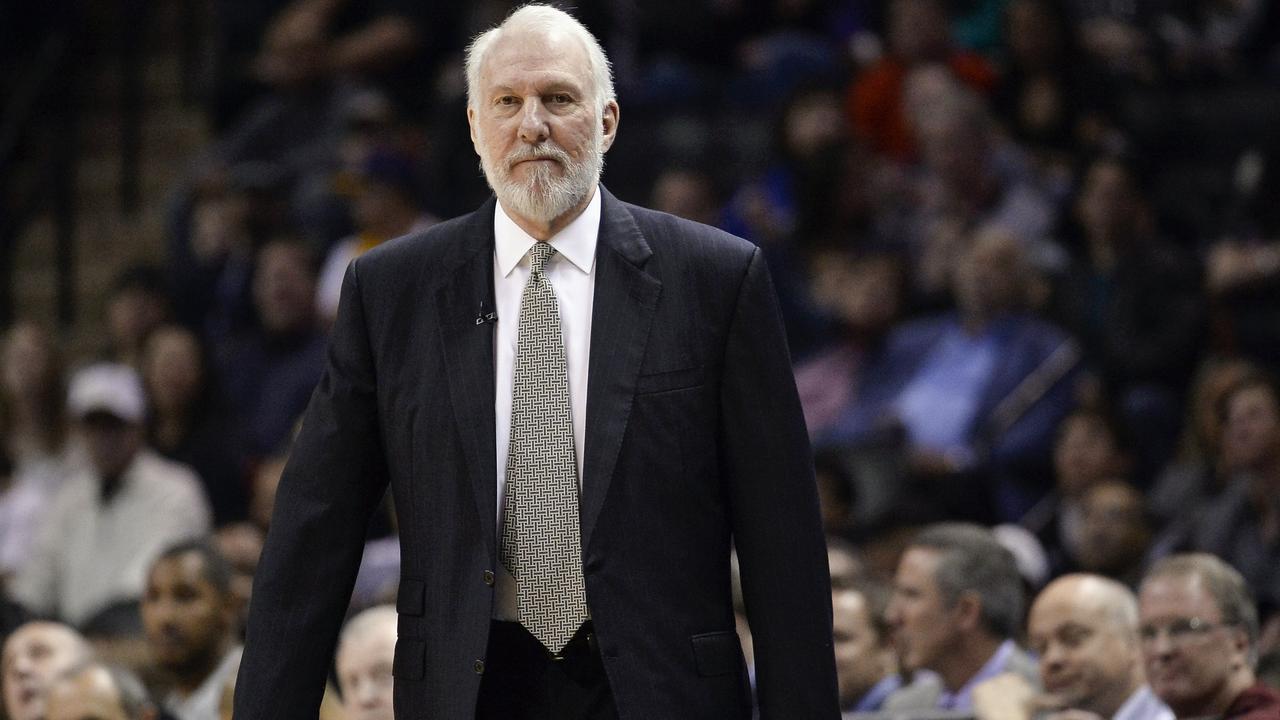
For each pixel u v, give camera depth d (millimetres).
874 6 30797
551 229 8742
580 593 8422
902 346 24297
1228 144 28359
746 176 29062
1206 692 12688
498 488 8523
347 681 13359
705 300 8695
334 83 31250
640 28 30594
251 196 29234
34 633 16250
